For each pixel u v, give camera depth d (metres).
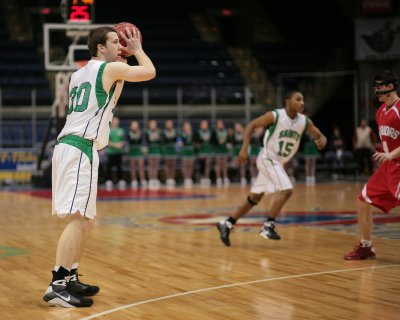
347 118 29.77
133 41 5.93
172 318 5.25
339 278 6.87
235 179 26.41
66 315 5.42
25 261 8.19
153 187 23.05
